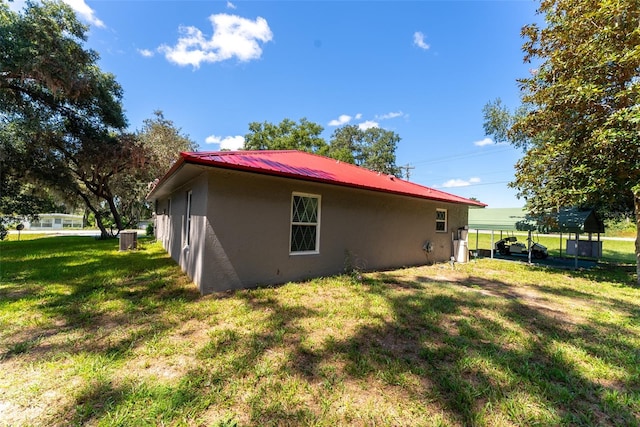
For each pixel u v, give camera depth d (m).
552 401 2.34
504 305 4.96
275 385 2.45
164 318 3.98
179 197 8.62
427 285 6.47
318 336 3.49
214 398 2.27
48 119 14.12
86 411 2.09
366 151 34.66
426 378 2.63
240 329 3.65
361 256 7.82
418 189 10.86
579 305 5.19
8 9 10.80
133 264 8.29
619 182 7.04
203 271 5.11
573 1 7.15
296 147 28.56
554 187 8.51
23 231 31.88
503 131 16.30
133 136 17.73
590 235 12.74
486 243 21.52
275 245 6.03
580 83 6.80
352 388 2.46
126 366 2.73
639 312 4.80
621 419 2.17
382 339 3.47
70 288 5.57
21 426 1.94
